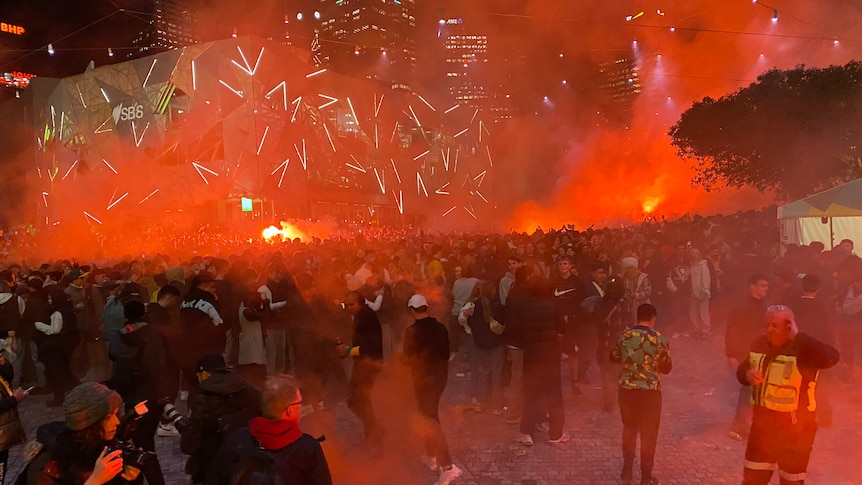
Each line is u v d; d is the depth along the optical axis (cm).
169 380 490
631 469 463
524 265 573
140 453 268
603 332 645
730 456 512
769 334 370
